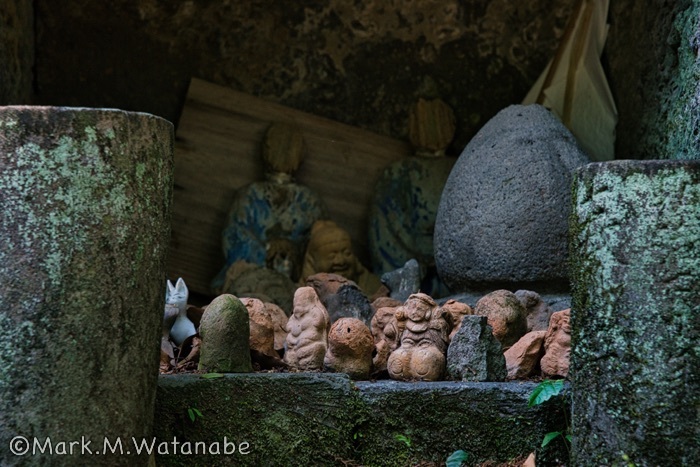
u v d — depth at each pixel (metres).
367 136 8.13
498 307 5.34
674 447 3.79
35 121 3.63
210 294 7.73
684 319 3.81
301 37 8.03
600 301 3.97
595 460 3.96
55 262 3.60
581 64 7.66
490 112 8.24
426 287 7.84
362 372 4.93
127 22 7.73
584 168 4.10
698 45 5.72
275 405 4.41
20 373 3.55
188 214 7.77
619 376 3.90
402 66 8.20
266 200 7.67
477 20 8.16
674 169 3.88
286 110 8.00
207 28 7.87
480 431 4.55
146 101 7.80
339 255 7.30
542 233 6.21
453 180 6.66
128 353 3.72
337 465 4.44
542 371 5.00
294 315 5.15
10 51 6.57
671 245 3.85
